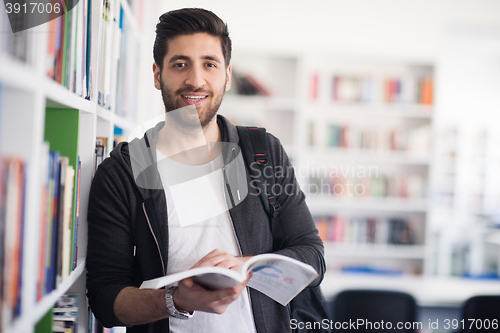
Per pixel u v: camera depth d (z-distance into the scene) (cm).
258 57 395
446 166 411
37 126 64
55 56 76
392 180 376
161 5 251
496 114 445
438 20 398
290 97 396
